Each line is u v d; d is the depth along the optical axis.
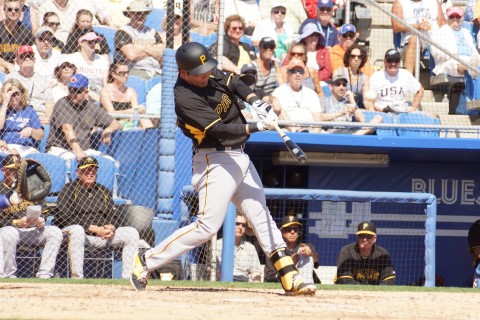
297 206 33.47
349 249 28.22
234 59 34.16
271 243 17.22
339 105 34.06
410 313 14.31
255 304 15.16
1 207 16.08
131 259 27.31
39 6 32.97
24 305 14.09
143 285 17.30
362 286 22.94
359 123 31.52
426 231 30.75
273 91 32.94
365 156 34.25
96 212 27.34
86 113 29.66
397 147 32.16
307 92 33.06
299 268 28.14
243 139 16.66
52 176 28.59
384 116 33.84
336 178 34.94
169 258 17.06
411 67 36.94
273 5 37.50
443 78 36.94
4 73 31.28
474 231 31.72
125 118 30.88
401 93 35.06
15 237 25.98
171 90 29.56
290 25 36.59
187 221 29.45
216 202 16.58
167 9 30.73
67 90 31.39
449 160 35.62
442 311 14.91
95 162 27.31
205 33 33.97
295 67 32.69
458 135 35.66
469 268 36.03
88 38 31.75
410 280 34.28
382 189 35.44
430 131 33.75
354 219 34.09
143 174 30.09
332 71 35.75
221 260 28.19
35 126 29.75
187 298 16.11
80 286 19.31
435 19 37.34
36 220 26.08
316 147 32.69
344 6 39.78
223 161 16.53
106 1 34.69
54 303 14.55
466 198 36.16
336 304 15.73
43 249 26.52
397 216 34.34
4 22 31.62
